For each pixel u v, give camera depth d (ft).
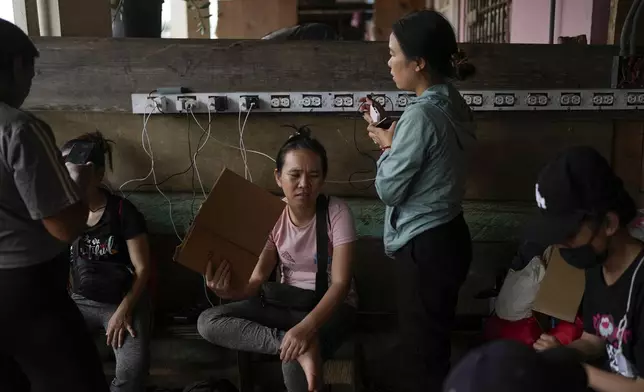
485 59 8.16
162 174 8.45
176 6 14.82
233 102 8.07
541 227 4.05
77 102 8.18
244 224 5.80
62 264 5.14
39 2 8.55
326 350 6.38
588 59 8.23
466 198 8.55
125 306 6.98
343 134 8.32
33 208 4.52
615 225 3.89
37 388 5.14
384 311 8.50
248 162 8.41
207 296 8.41
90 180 6.45
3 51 4.56
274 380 7.93
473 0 19.56
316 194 6.56
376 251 8.41
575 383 2.43
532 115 8.29
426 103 5.97
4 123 4.46
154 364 7.98
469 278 8.54
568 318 6.60
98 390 5.24
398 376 7.82
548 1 12.59
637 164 8.51
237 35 14.55
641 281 3.98
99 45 8.04
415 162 5.88
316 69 8.13
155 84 8.14
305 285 6.84
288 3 14.46
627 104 8.16
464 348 7.77
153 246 8.52
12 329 4.82
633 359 4.12
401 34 6.06
